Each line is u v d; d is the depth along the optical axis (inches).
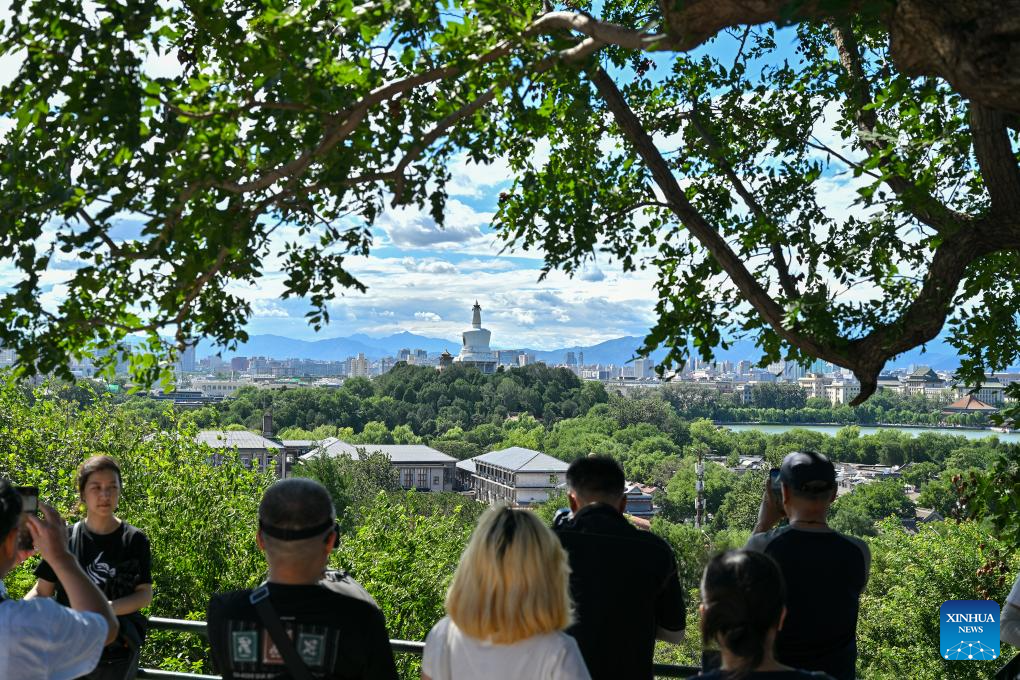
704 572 84.4
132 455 725.3
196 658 654.5
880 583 1217.4
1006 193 199.3
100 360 220.4
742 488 4079.7
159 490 702.5
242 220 171.6
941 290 203.2
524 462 4832.7
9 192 163.5
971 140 209.0
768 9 122.0
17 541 98.6
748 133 288.0
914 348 210.1
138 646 153.3
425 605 761.6
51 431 719.1
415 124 194.4
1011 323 294.7
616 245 298.5
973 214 229.9
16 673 93.7
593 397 7859.3
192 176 161.0
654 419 7327.8
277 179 168.2
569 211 299.4
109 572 150.3
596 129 301.4
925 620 854.5
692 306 256.5
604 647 119.0
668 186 230.7
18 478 682.2
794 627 120.2
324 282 206.5
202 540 694.5
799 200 263.6
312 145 165.8
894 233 230.2
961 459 5147.6
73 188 161.5
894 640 1053.8
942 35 119.0
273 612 96.7
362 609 99.1
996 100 119.7
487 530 92.2
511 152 300.2
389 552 775.7
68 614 98.7
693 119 287.9
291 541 96.5
